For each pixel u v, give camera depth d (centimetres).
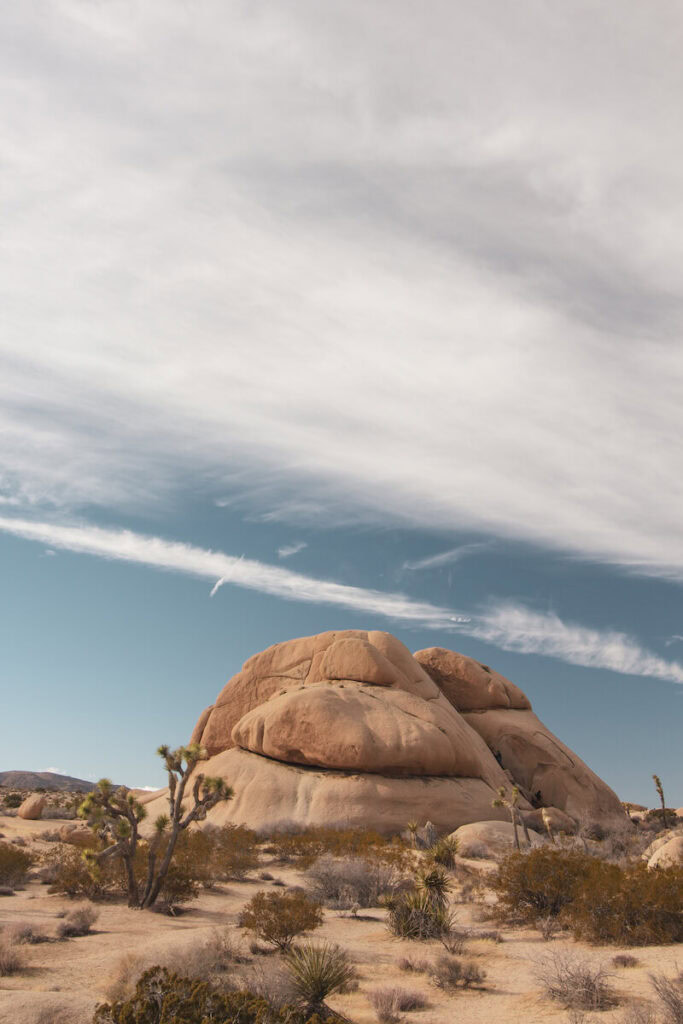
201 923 1606
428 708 4322
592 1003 952
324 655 4825
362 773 3969
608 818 4719
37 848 2991
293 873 2545
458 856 3064
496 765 4678
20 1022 666
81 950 1266
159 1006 690
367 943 1471
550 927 1534
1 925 1429
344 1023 843
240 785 4050
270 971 974
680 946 1309
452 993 1082
